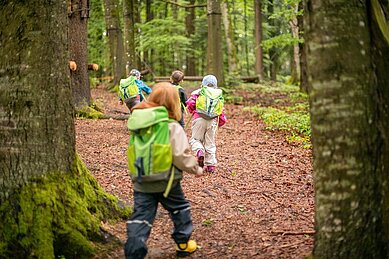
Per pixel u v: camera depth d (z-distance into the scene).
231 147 9.96
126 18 19.23
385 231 3.46
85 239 4.39
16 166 4.30
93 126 11.60
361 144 3.32
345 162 3.35
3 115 4.30
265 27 30.00
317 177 3.50
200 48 29.55
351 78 3.30
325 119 3.38
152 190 4.02
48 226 4.21
